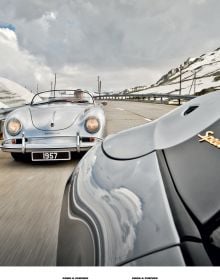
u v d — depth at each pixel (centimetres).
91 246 87
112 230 87
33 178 361
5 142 395
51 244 196
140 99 3562
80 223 106
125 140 162
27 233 214
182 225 75
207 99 168
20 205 272
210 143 112
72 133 385
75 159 456
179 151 117
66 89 533
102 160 145
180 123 152
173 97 2322
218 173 90
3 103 993
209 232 70
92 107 445
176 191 90
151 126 175
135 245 75
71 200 129
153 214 84
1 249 189
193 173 97
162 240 73
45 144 379
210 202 79
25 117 405
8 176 371
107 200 106
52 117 404
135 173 115
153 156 124
